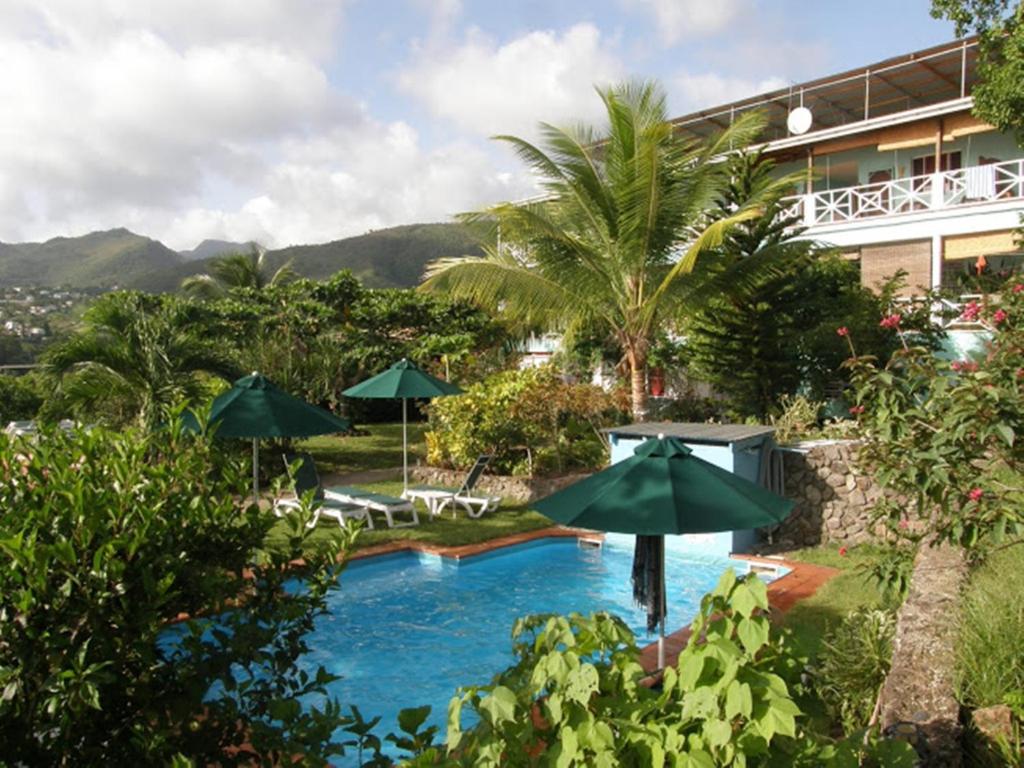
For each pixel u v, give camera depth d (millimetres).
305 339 23891
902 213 21703
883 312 17656
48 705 3213
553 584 10500
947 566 6422
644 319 16125
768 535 11820
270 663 4059
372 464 18719
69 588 3254
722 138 15984
